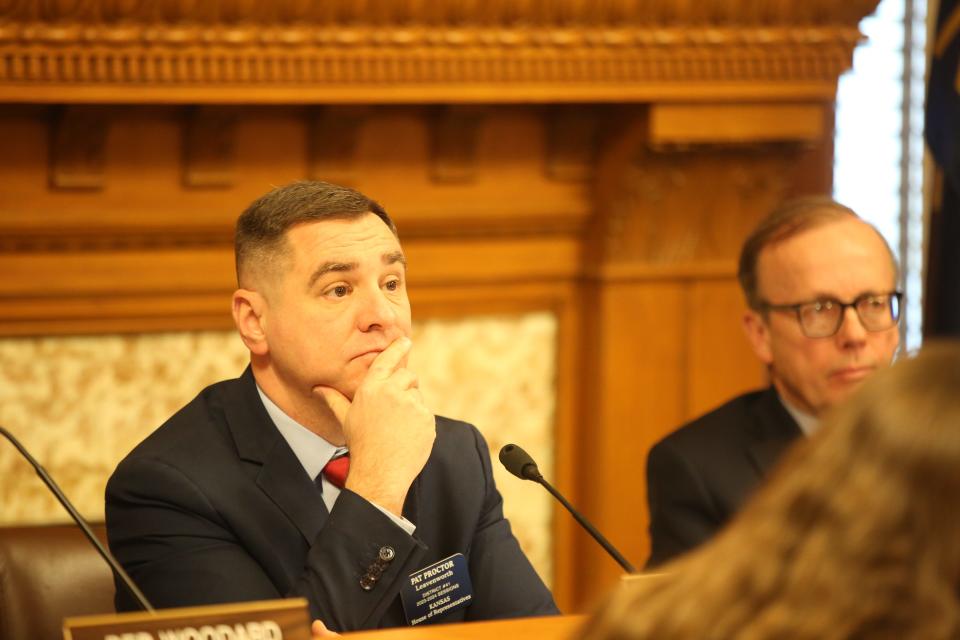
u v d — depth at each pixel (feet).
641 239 45.06
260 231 22.97
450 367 44.83
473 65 40.52
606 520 45.83
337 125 41.32
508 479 45.65
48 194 39.52
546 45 40.93
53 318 40.37
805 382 28.04
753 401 29.63
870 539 9.93
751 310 29.09
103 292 40.65
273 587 22.44
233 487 22.85
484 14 40.22
